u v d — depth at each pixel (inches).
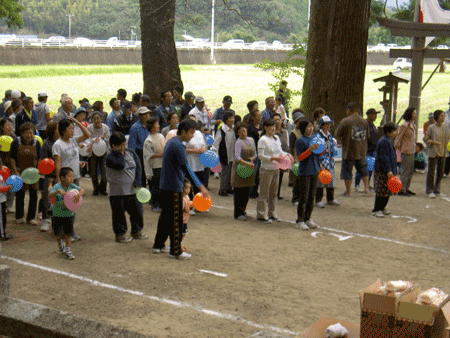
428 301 146.9
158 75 773.3
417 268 296.2
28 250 303.6
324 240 347.9
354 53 664.4
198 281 263.4
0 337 125.8
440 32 617.3
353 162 482.9
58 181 334.6
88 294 241.6
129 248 315.3
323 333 158.4
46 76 2308.1
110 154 315.9
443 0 645.9
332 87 669.9
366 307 146.4
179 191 292.0
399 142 486.3
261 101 1531.7
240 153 383.6
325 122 437.7
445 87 1897.1
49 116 521.7
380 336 145.7
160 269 278.8
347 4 655.1
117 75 2375.7
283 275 278.2
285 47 3698.3
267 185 383.6
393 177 394.3
